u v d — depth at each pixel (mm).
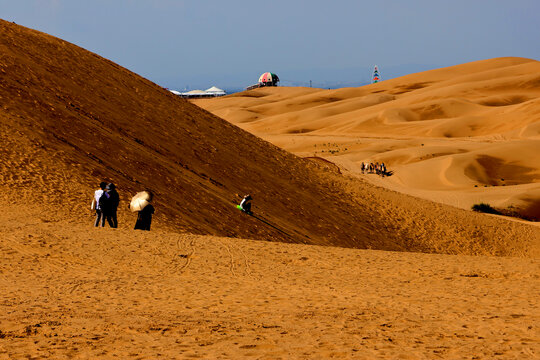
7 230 29156
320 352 13156
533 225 88500
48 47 90375
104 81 87938
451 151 168375
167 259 26859
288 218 63719
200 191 58594
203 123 92750
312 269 26875
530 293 22141
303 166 94938
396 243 70375
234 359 12445
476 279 25375
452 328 16016
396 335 15031
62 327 15023
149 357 12516
